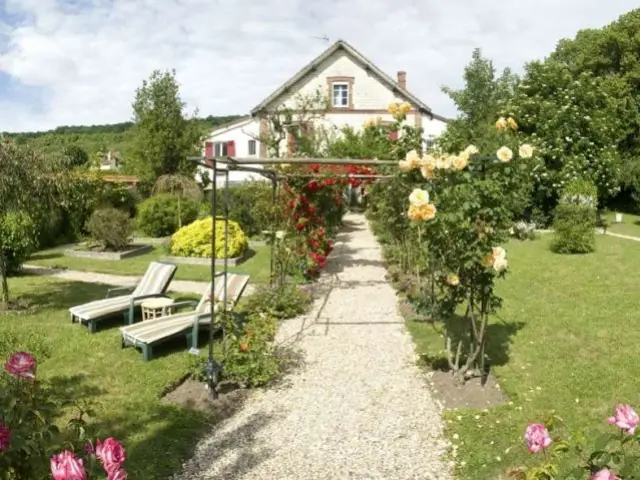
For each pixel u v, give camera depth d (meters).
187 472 4.26
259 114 29.30
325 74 29.50
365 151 20.12
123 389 5.80
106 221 16.53
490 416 5.09
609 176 21.48
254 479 4.16
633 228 21.52
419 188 6.01
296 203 11.54
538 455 4.26
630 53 29.25
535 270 12.30
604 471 2.24
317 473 4.25
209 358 5.83
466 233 5.44
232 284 8.05
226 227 6.74
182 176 22.38
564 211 15.02
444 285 5.97
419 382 6.14
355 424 5.12
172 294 10.80
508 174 5.54
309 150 19.64
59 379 6.08
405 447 4.66
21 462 2.41
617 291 9.95
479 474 4.14
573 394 5.48
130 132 27.72
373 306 9.83
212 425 5.13
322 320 8.90
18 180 8.71
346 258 15.88
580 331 7.57
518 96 21.77
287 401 5.68
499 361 6.52
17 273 13.16
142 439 4.69
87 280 12.41
